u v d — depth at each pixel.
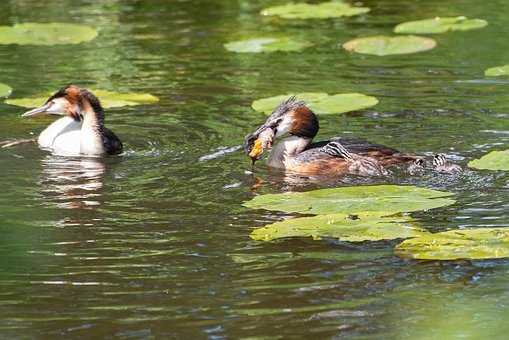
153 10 24.25
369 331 10.45
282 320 10.70
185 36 22.03
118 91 18.55
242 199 13.99
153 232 12.87
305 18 22.91
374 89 18.41
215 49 21.05
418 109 17.38
